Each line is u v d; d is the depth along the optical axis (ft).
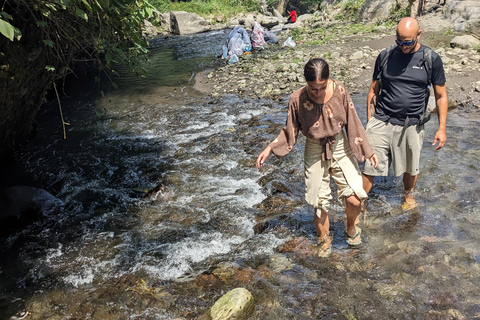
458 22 40.75
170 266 11.96
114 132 23.89
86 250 13.01
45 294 11.16
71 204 16.03
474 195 13.79
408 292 10.02
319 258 11.60
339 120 10.52
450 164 15.93
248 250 12.39
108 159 20.08
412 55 12.00
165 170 18.42
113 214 15.15
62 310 10.50
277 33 63.52
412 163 13.00
